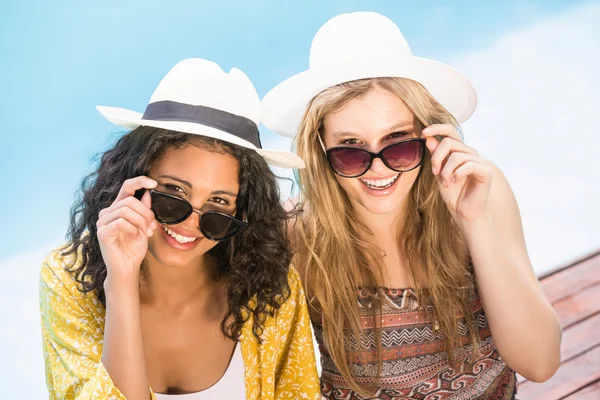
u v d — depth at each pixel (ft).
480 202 7.88
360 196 8.13
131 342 6.83
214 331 8.02
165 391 8.02
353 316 8.64
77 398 6.71
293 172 8.91
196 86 7.17
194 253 7.23
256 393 8.04
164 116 7.12
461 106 8.80
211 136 6.74
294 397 8.48
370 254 8.70
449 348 8.46
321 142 8.40
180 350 7.96
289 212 8.36
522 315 8.09
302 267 8.89
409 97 7.74
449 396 8.75
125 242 6.85
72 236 7.70
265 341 8.05
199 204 6.98
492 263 8.02
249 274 7.81
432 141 7.95
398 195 8.05
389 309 8.59
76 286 7.54
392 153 7.66
